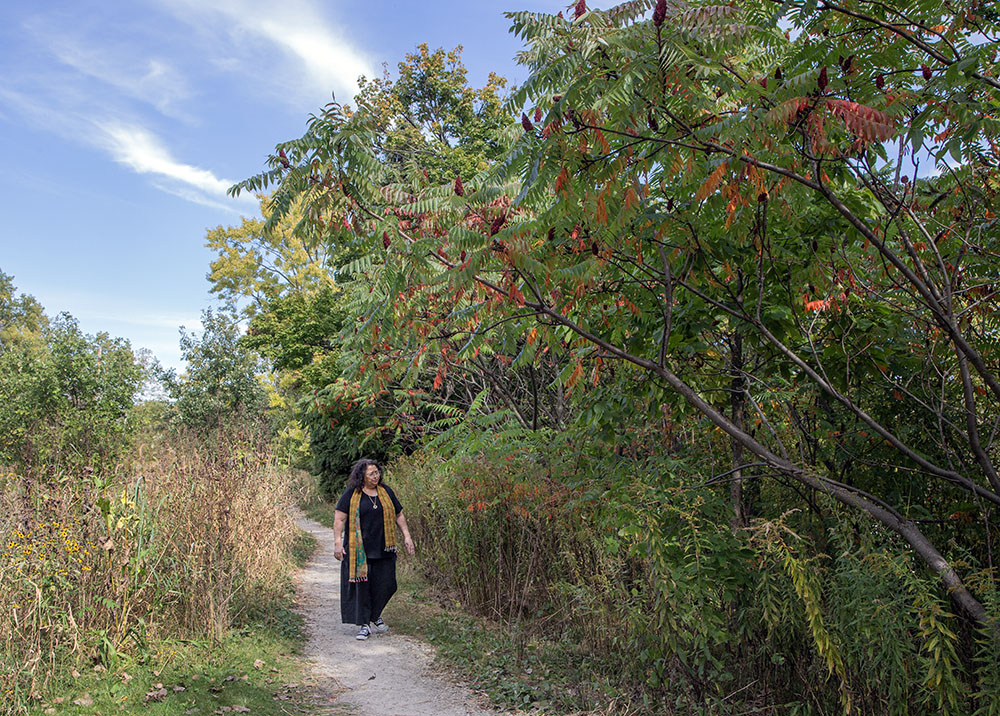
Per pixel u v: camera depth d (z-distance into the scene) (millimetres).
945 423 4094
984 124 2871
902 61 3445
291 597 8211
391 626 7203
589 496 5320
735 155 2914
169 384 23391
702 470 5035
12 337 42094
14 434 10547
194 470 7336
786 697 4246
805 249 4020
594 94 2945
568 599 6406
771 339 3746
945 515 4102
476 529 7535
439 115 22156
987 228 3723
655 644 4367
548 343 4082
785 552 3547
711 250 3875
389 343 4410
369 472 6988
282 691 5000
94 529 5617
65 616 5008
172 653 5242
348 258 8469
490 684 5250
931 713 3385
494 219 3719
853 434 4301
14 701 4133
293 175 3598
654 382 4637
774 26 3389
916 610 3197
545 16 3109
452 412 9477
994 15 3434
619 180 3205
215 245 31438
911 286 3729
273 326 21438
